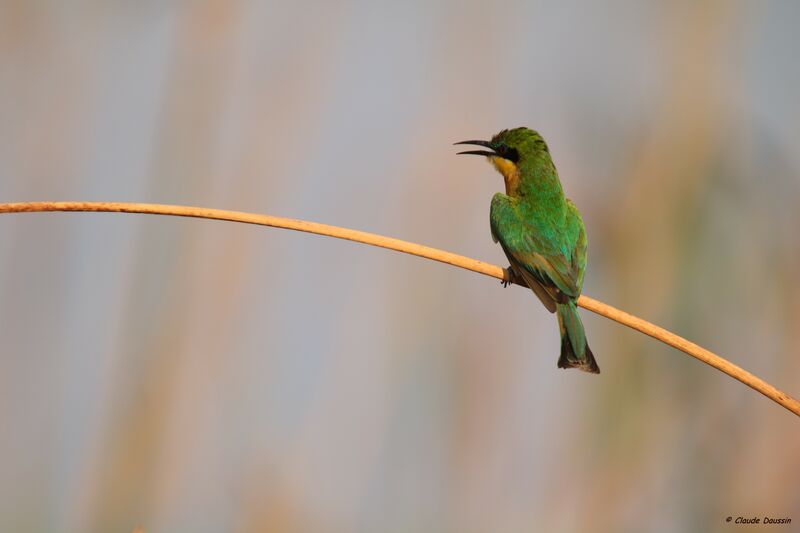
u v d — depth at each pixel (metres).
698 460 11.52
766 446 11.42
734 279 11.77
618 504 11.52
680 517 11.41
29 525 11.10
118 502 11.15
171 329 11.66
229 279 11.98
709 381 11.71
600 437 11.71
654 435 11.61
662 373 11.75
